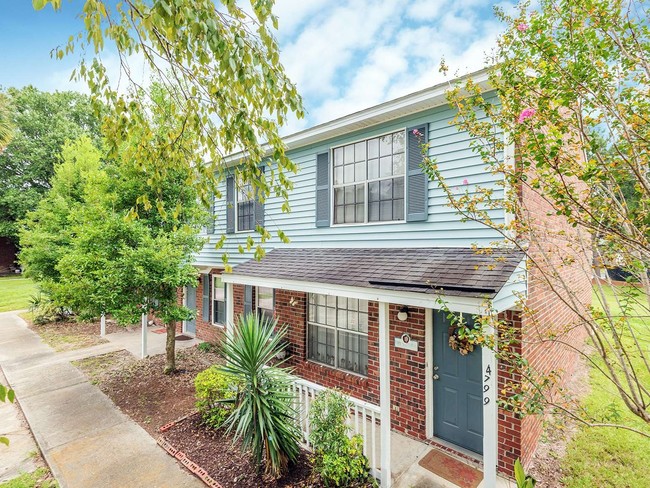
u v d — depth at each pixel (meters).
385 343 4.09
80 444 4.90
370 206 6.10
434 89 4.88
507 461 4.17
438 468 4.35
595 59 2.47
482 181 4.61
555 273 2.99
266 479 4.02
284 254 7.13
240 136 2.91
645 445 4.64
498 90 3.20
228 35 2.60
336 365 6.46
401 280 4.15
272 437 3.94
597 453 4.52
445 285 3.68
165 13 2.06
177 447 4.73
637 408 2.49
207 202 3.52
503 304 3.56
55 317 13.13
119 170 6.90
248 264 7.24
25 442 5.12
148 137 3.41
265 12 2.38
